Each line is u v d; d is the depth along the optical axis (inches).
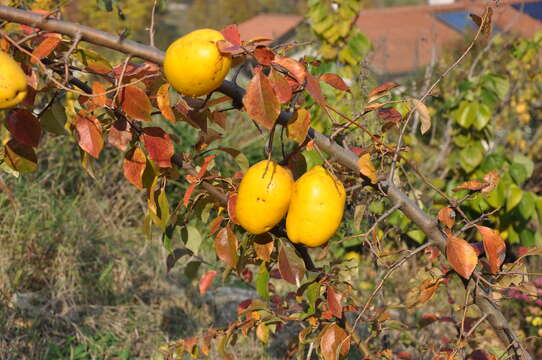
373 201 94.9
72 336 104.9
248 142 170.1
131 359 103.1
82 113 62.3
